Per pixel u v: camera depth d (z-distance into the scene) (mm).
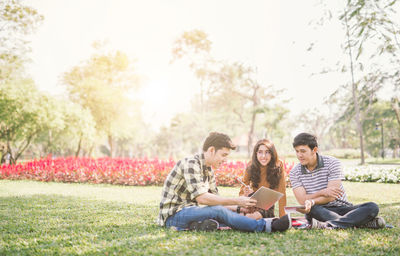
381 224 3865
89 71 37188
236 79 42875
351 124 53969
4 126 21516
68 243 3512
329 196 4066
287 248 3131
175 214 3920
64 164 13523
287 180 10984
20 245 3502
